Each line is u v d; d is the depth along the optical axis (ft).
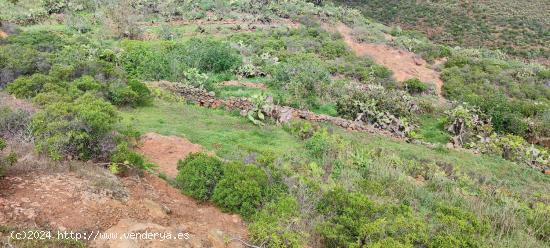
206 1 142.92
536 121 67.10
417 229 23.67
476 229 26.73
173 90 56.80
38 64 53.62
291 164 34.71
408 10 198.39
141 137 36.01
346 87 71.00
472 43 165.17
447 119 61.41
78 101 36.09
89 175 23.62
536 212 33.99
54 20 115.03
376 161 40.06
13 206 19.21
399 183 34.99
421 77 102.32
